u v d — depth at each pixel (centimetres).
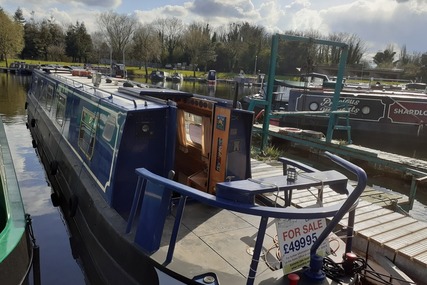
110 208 507
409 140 1702
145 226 407
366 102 1692
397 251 522
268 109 1216
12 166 657
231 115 514
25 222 462
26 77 4431
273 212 306
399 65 6894
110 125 555
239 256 419
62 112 930
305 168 448
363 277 446
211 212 520
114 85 923
